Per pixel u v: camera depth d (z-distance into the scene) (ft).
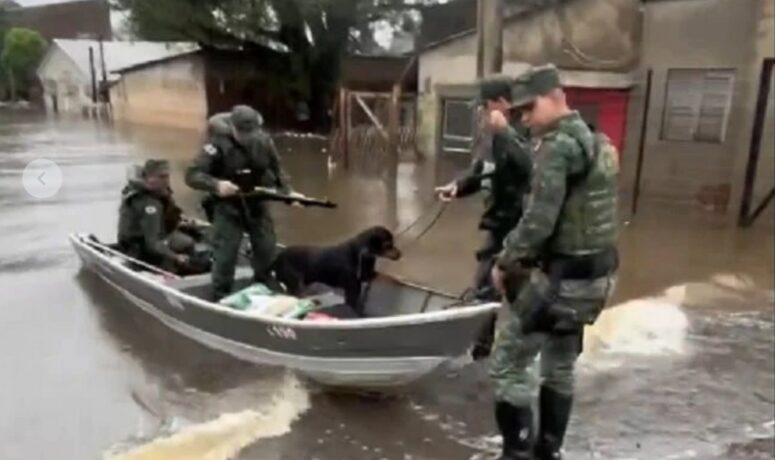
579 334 9.55
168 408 12.57
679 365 15.49
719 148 31.94
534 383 9.76
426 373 13.30
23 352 14.01
